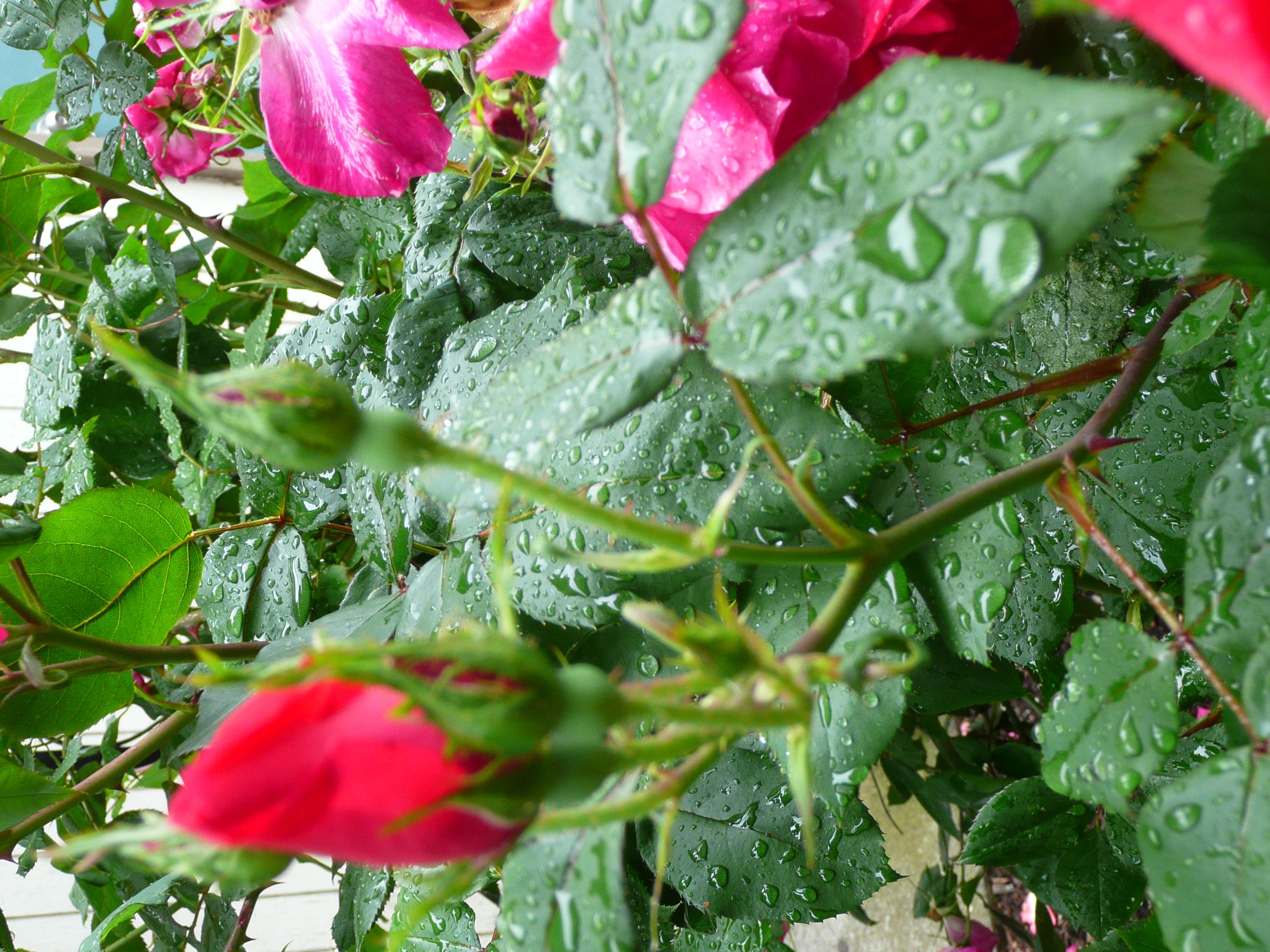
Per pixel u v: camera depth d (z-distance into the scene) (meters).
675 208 0.15
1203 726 0.19
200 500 0.32
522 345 0.20
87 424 0.34
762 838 0.22
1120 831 0.23
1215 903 0.11
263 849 0.09
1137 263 0.18
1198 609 0.12
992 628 0.22
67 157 0.37
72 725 0.25
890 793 0.40
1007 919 0.40
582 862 0.11
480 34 0.23
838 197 0.11
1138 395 0.21
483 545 0.19
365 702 0.09
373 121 0.24
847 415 0.19
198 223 0.38
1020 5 0.19
